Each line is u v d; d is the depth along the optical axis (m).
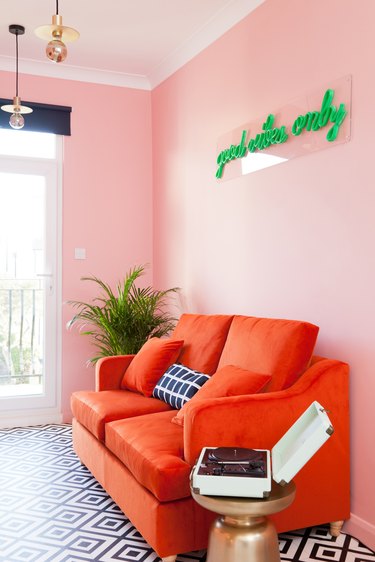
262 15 3.25
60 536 2.56
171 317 4.48
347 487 2.55
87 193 4.64
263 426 2.33
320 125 2.73
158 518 2.19
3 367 4.48
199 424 2.23
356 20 2.54
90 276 4.64
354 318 2.57
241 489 1.87
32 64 4.41
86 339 4.63
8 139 4.45
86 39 4.00
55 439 4.07
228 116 3.63
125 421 2.79
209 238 3.89
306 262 2.89
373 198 2.45
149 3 3.46
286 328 2.61
